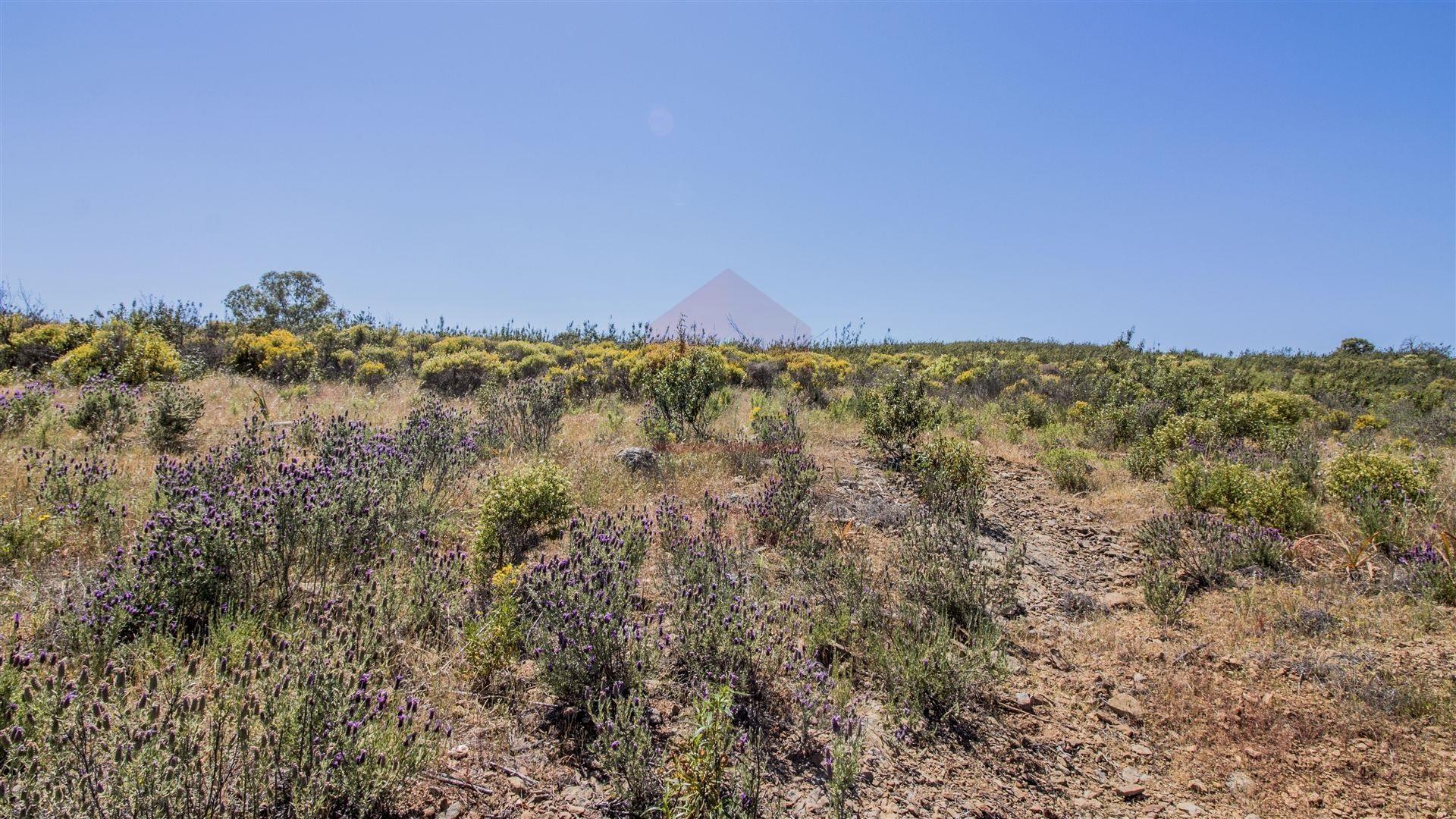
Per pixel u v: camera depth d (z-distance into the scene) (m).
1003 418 13.57
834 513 6.47
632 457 7.69
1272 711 3.63
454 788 2.67
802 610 4.20
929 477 7.60
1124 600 5.12
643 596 4.47
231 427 8.55
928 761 3.16
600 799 2.70
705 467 7.83
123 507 4.84
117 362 12.34
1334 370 26.81
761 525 5.73
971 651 3.88
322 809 2.39
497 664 3.37
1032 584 5.37
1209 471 7.58
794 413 10.41
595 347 22.33
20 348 14.04
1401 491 6.22
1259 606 4.81
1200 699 3.78
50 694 2.33
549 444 8.45
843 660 3.91
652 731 3.10
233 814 2.22
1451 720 3.44
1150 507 7.36
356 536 4.36
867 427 9.44
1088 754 3.36
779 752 3.07
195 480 4.92
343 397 12.43
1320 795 3.06
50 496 4.83
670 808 2.52
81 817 1.98
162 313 17.67
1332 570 5.40
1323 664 3.99
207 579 3.53
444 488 6.14
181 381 12.21
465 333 27.20
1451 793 2.99
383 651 3.25
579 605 3.41
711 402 10.45
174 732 2.28
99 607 3.22
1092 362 23.58
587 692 3.15
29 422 7.32
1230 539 5.76
